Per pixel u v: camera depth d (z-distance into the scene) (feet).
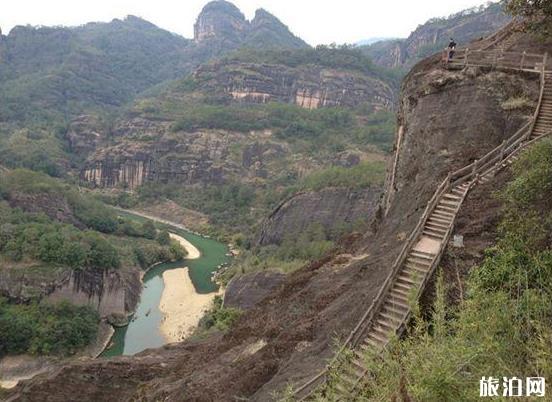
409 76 103.40
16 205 286.05
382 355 38.78
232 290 206.28
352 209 274.57
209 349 86.58
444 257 53.36
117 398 94.94
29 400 97.91
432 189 74.02
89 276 193.16
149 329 193.16
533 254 42.91
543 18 79.56
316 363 54.13
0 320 157.79
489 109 82.07
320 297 71.31
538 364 28.37
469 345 31.81
